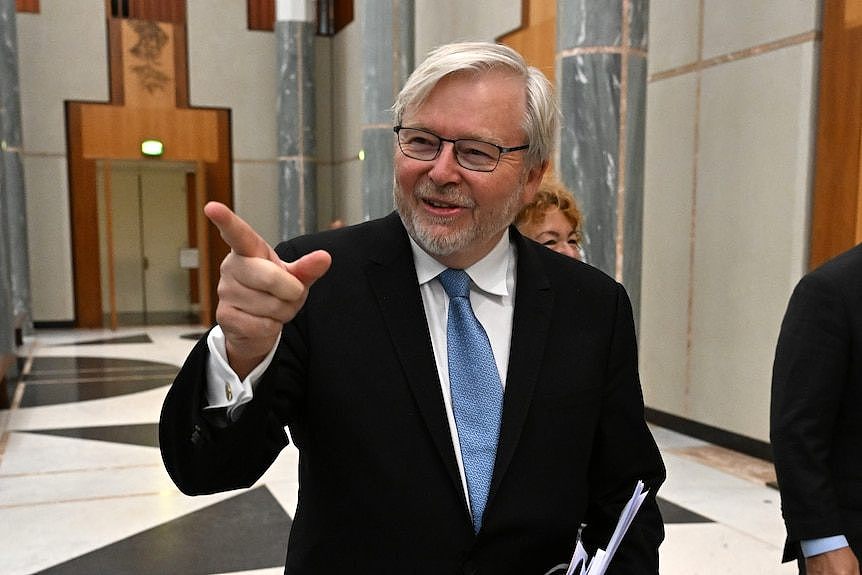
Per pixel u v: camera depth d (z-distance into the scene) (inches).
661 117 208.4
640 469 54.7
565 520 49.5
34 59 427.2
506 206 47.9
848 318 62.6
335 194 490.9
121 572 118.6
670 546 128.9
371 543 46.1
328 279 48.9
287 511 147.1
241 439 40.1
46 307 439.8
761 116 175.9
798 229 167.3
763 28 174.7
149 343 380.8
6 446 190.9
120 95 445.7
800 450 62.3
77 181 441.1
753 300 179.8
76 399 246.8
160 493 156.8
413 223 47.8
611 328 53.9
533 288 52.1
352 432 46.1
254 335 35.9
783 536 133.8
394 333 47.6
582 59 176.9
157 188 472.1
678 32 200.5
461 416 48.4
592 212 177.5
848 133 155.9
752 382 180.9
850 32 154.9
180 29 454.3
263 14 468.8
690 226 199.6
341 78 468.4
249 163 473.7
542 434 49.0
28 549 127.6
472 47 46.7
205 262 456.1
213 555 125.6
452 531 45.9
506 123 46.6
